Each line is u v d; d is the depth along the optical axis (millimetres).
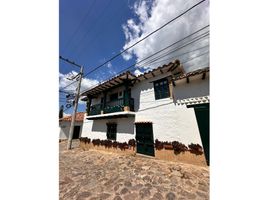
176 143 8000
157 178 5684
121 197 4465
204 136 7125
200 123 7344
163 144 8578
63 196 4684
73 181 5875
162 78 9453
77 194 4770
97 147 13672
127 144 10844
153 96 9836
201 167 6738
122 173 6441
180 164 7270
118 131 11859
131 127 10875
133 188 4980
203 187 4855
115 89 13023
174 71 9352
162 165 7195
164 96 9266
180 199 4207
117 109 11359
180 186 4969
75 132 23250
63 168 7691
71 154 11750
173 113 8461
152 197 4375
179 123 8086
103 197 4512
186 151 7543
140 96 10719
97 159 9625
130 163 7926
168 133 8492
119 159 9047
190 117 7711
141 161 8156
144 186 5090
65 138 22016
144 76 10062
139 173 6316
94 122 14867
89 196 4605
